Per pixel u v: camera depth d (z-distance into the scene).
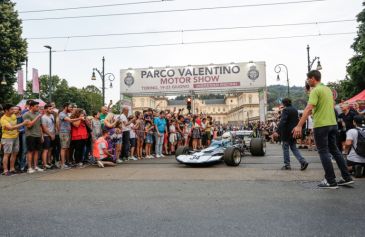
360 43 29.03
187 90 24.91
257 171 7.68
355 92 30.98
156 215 4.12
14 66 27.53
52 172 8.27
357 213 4.02
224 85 24.56
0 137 8.73
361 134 6.53
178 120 14.86
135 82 25.33
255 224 3.67
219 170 8.04
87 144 10.35
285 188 5.57
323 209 4.21
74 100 75.38
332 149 5.73
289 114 7.85
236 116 114.44
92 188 5.96
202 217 3.99
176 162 10.27
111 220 3.94
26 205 4.75
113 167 9.10
